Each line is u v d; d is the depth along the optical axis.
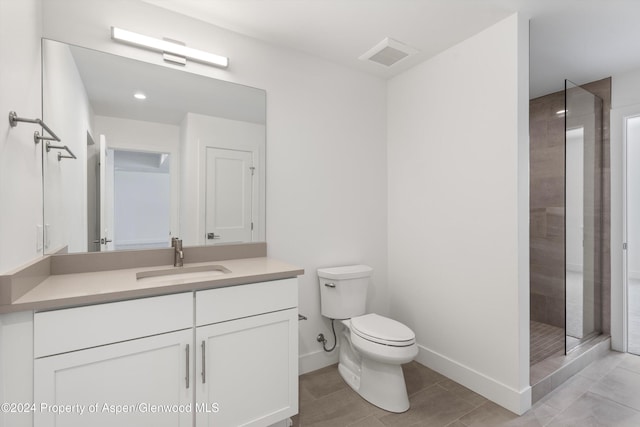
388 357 1.76
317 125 2.36
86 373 1.12
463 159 2.13
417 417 1.78
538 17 1.87
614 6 1.76
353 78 2.54
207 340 1.37
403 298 2.61
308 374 2.27
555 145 2.94
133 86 1.73
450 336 2.22
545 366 2.14
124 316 1.19
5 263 1.01
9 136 1.04
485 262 1.99
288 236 2.24
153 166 1.79
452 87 2.20
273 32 2.03
